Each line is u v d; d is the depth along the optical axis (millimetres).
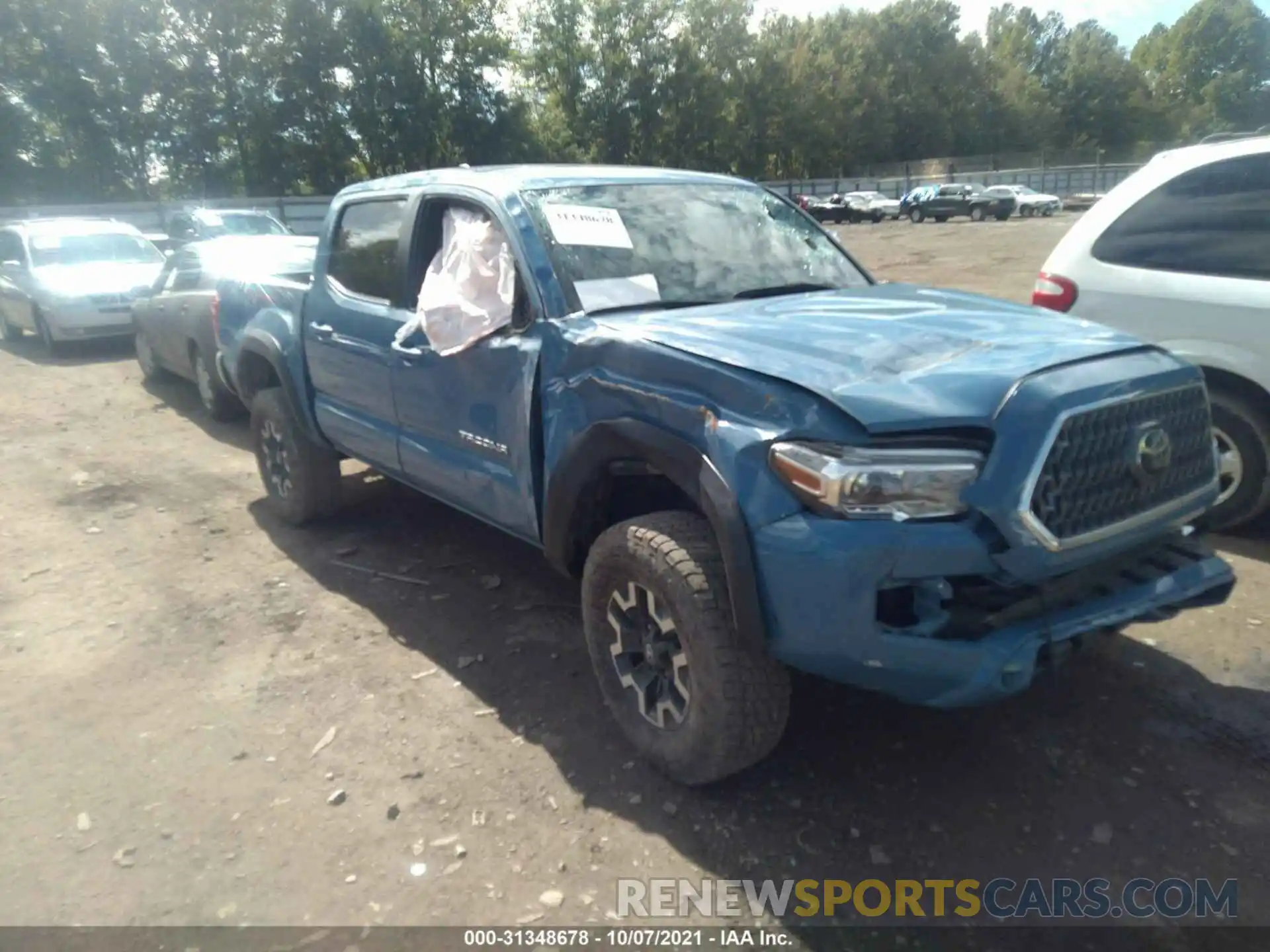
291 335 5289
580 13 59531
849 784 3240
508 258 3844
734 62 65375
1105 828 3010
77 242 13500
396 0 48094
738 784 3256
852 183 68188
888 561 2594
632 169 4488
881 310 3516
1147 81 100125
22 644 4461
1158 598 2910
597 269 3756
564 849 2990
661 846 2988
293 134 47062
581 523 3531
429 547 5453
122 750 3596
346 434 4969
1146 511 2912
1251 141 4859
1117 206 5266
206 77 44844
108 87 42938
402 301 4426
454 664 4145
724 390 2908
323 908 2783
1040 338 3111
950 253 25641
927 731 3516
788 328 3225
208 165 46625
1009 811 3094
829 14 82688
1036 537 2605
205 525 5961
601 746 3504
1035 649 2646
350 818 3166
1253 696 3676
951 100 84375
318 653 4277
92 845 3082
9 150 41906
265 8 44156
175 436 8281
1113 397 2781
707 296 3863
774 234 4379
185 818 3193
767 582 2748
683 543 3016
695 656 2969
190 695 3969
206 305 8258
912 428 2629
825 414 2703
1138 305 5094
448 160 51250
